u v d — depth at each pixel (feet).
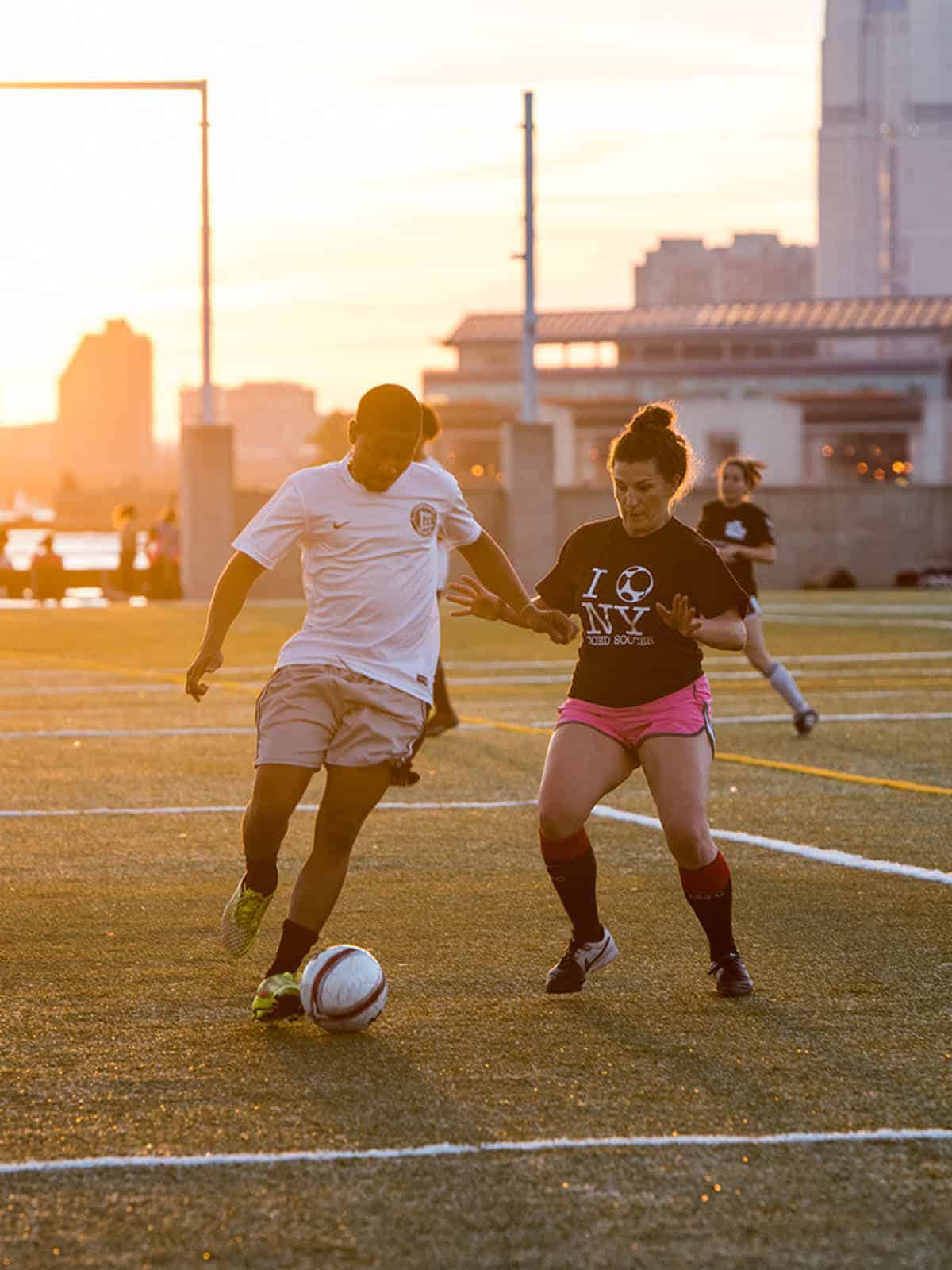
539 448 157.07
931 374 479.41
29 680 76.59
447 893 32.04
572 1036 22.85
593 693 25.13
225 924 24.25
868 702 65.98
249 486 150.41
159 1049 22.20
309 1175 17.62
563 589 25.67
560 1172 17.71
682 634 24.06
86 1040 22.61
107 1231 16.20
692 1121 19.35
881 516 169.58
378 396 23.63
